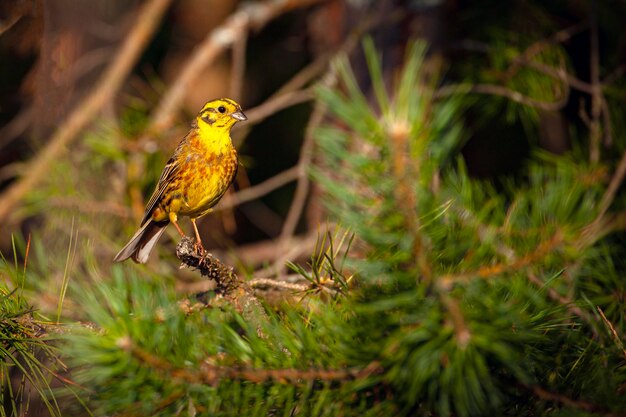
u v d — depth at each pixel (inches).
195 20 789.9
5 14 544.1
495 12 551.2
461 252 216.2
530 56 508.4
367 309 202.8
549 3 562.6
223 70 769.6
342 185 212.4
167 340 212.2
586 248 277.4
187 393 211.0
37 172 510.0
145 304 219.9
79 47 602.5
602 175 393.1
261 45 751.7
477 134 631.8
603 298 287.3
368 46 205.8
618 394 219.9
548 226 269.3
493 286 216.4
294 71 751.1
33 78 587.2
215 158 434.0
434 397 210.5
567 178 366.0
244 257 546.6
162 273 393.7
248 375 214.7
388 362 204.1
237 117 433.7
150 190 490.0
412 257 201.6
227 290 264.5
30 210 460.8
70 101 594.2
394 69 512.1
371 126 200.8
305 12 687.1
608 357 231.5
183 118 552.1
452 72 546.6
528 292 222.2
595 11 496.7
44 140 579.8
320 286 256.5
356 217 205.3
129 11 657.0
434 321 192.5
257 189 511.8
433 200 206.4
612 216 365.1
